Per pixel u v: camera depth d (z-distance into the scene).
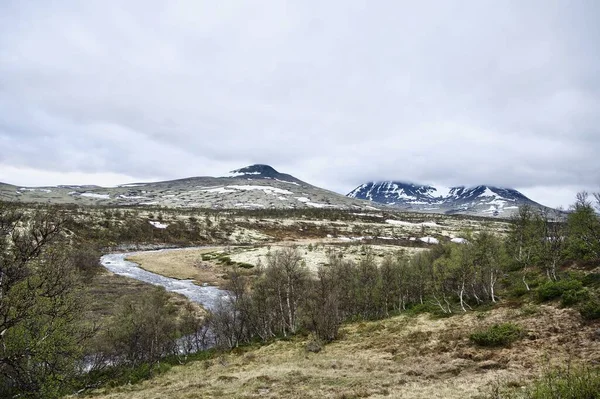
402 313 47.00
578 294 29.53
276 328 50.16
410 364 24.58
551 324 26.78
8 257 19.92
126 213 154.38
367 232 182.38
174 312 55.59
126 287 70.69
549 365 19.62
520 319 30.00
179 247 136.62
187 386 24.55
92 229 126.19
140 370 32.94
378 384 20.00
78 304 26.92
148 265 98.56
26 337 21.50
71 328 25.45
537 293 35.00
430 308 44.91
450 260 45.94
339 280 55.22
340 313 49.81
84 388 27.19
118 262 101.19
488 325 30.80
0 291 19.61
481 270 42.22
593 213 40.47
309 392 19.64
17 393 21.30
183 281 82.12
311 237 169.62
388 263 57.06
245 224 178.12
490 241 44.00
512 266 52.06
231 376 25.91
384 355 28.72
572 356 20.48
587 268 38.91
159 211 184.12
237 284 55.59
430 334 32.53
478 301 41.16
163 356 40.62
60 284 22.84
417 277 54.12
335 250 109.31
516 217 57.28
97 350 35.69
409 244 140.75
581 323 25.25
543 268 45.81
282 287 51.84
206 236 153.50
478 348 26.08
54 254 23.91
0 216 20.27
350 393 18.52
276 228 178.38
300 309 49.38
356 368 24.92
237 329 46.25
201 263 101.62
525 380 17.27
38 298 20.86
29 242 20.56
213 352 41.56
